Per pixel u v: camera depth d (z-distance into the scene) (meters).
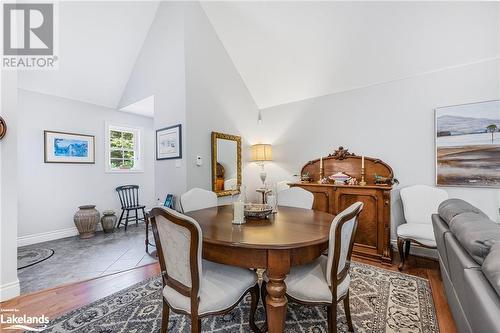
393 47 2.66
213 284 1.28
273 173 4.12
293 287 1.30
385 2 2.38
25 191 3.36
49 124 3.60
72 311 1.70
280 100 3.96
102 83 3.87
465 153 2.51
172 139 3.18
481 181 2.44
